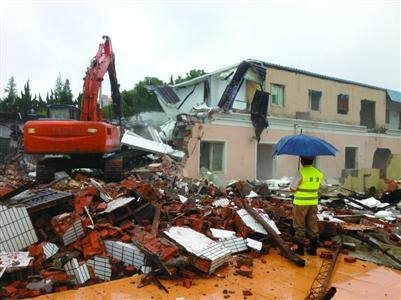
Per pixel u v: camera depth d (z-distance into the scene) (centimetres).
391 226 868
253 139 1967
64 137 1131
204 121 1788
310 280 522
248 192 1165
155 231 614
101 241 569
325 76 2406
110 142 1245
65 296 441
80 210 651
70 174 1293
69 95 4994
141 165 1722
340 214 973
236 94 1958
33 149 1124
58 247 573
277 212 792
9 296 427
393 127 3059
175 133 1852
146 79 3641
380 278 539
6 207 543
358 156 2562
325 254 627
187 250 532
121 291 462
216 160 1866
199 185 1241
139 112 2972
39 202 624
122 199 726
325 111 2420
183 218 716
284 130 2128
